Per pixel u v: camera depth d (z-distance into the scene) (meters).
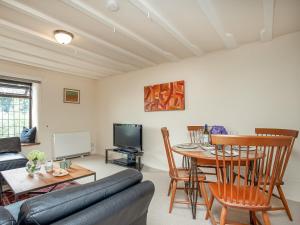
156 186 2.93
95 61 3.78
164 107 3.83
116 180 1.17
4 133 4.10
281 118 2.60
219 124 3.16
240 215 2.06
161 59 3.67
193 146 2.27
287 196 2.51
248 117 2.88
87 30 2.46
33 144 4.13
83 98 5.20
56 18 2.15
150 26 2.36
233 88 3.03
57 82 4.66
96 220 0.90
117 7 1.93
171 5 1.91
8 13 2.05
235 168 2.43
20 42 2.83
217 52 3.20
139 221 1.36
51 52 3.26
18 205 1.47
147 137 4.18
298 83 2.48
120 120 4.80
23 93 4.33
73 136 4.82
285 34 2.57
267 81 2.72
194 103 3.46
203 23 2.29
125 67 4.22
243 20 2.20
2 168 2.75
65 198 0.90
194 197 2.19
